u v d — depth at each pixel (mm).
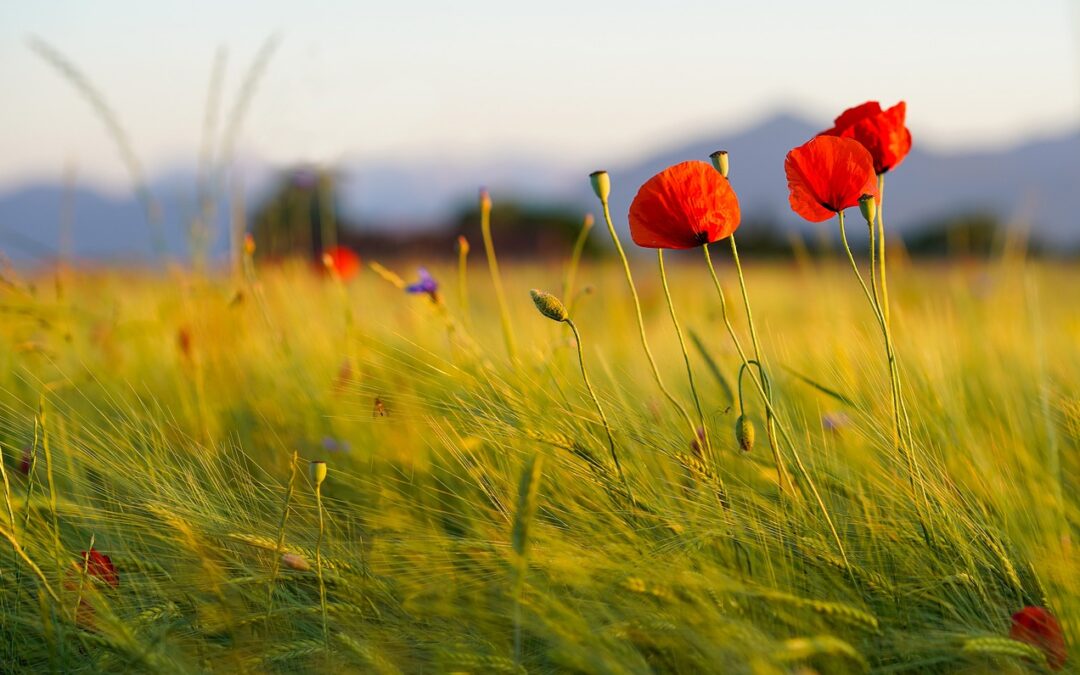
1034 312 1726
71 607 1321
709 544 1329
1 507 1365
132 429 1479
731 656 1232
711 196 1328
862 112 1385
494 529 1351
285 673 1295
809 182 1341
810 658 1257
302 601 1365
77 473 1441
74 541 1408
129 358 1871
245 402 1708
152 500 1381
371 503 1461
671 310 1386
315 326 1918
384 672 1267
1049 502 1337
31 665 1323
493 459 1457
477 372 1494
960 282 2689
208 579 1325
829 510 1373
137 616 1310
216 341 1792
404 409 1496
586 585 1291
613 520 1342
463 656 1253
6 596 1349
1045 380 1600
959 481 1405
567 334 1623
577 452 1367
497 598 1316
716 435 1448
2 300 1813
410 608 1308
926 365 1534
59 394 1654
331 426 1610
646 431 1426
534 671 1285
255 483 1478
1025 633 1251
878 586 1309
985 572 1345
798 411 1534
